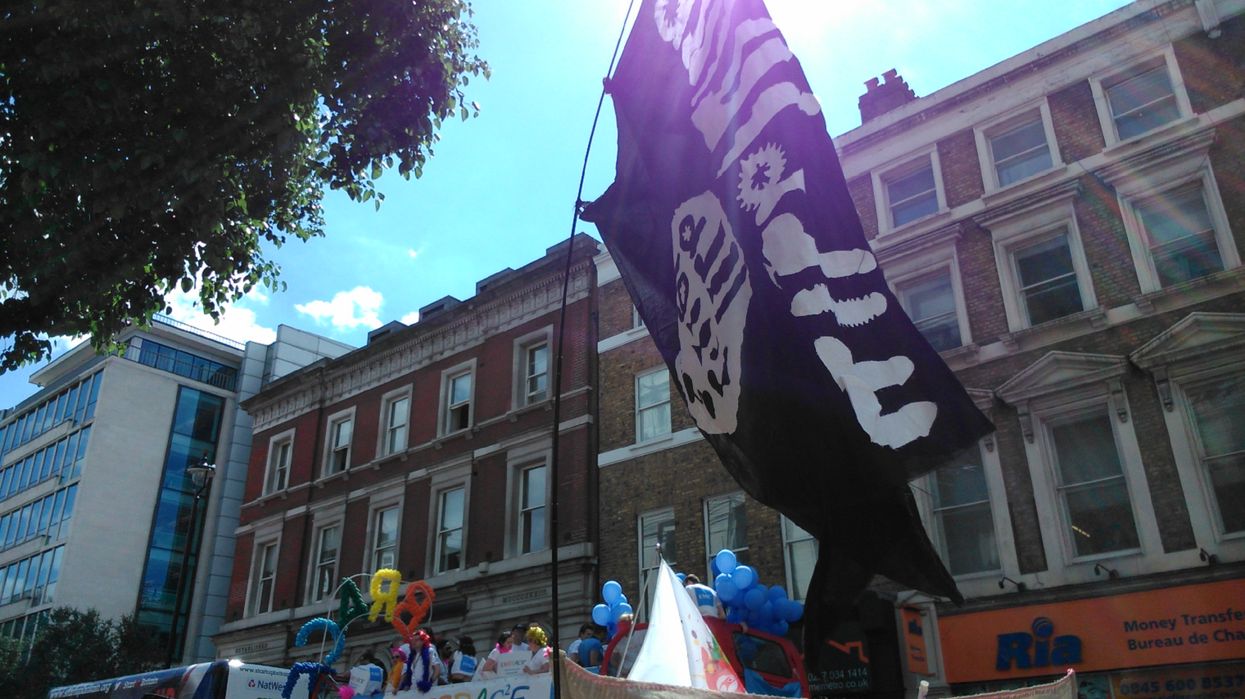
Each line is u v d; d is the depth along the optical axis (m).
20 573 40.84
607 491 18.05
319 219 11.24
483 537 20.08
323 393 26.81
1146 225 13.52
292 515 25.52
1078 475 13.07
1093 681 11.74
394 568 21.84
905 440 3.10
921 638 12.93
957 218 15.26
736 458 3.56
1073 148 14.52
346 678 10.84
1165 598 11.52
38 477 43.50
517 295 22.09
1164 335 12.52
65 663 31.33
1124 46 14.43
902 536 3.16
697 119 4.14
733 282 3.67
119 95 8.05
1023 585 12.70
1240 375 11.97
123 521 39.94
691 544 16.20
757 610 8.52
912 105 16.45
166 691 12.41
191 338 45.12
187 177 8.35
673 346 4.25
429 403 23.34
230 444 44.22
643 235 4.51
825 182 3.52
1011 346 14.04
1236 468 11.75
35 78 8.02
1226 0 13.52
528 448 20.08
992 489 13.52
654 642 4.60
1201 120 13.23
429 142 10.26
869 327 3.29
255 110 8.92
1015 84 15.48
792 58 3.72
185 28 8.52
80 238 8.59
